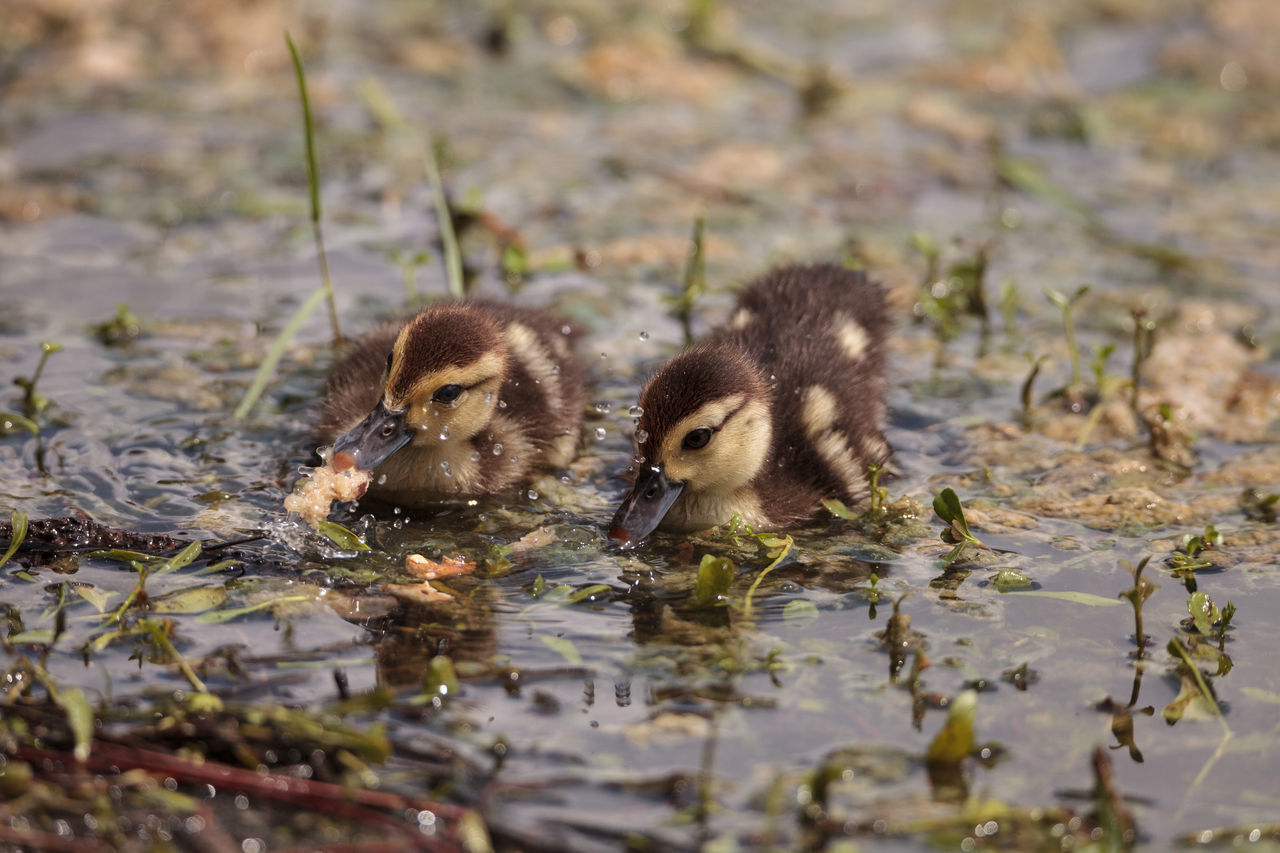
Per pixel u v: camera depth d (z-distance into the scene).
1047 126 21.12
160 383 12.46
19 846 6.60
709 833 6.91
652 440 10.55
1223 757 7.73
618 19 24.53
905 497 11.20
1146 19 25.94
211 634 8.57
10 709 7.61
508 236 16.27
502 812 7.02
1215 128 21.25
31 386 11.55
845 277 13.73
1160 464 11.89
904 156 19.94
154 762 7.21
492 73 22.30
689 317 14.69
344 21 24.00
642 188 18.36
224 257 15.51
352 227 16.56
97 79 20.59
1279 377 13.66
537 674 8.32
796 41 24.36
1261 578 9.88
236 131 19.28
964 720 7.40
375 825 6.90
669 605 9.30
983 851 6.86
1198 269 16.39
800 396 11.73
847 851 6.79
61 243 15.52
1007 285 14.81
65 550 9.55
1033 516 10.89
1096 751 7.45
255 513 10.32
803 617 9.17
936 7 26.34
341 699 7.89
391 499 11.02
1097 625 9.14
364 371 11.90
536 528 10.52
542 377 12.17
